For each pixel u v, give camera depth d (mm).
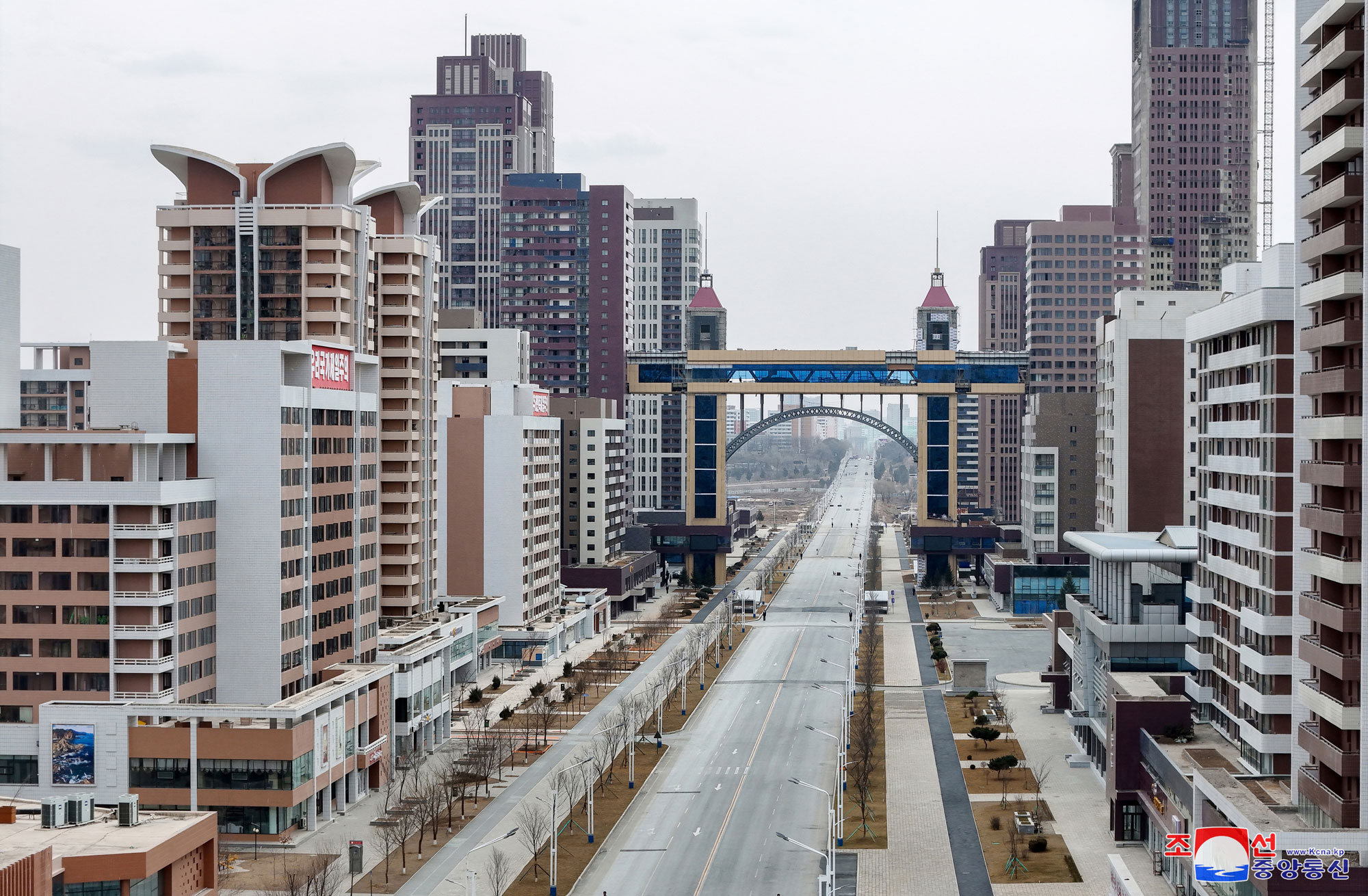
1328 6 115500
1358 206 114500
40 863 106062
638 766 190875
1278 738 142625
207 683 175750
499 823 162375
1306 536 127562
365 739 176250
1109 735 165250
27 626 165125
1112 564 184625
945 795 173875
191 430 177125
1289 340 147250
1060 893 135750
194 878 125000
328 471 192500
